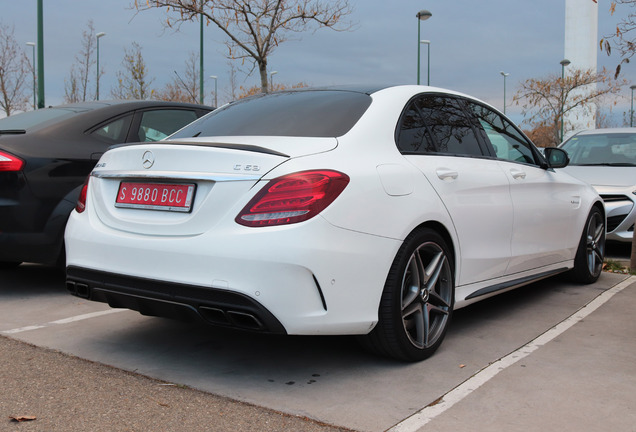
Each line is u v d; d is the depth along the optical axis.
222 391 2.86
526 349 3.51
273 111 3.60
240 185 2.74
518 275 4.25
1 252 4.44
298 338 3.72
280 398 2.78
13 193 4.41
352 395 2.82
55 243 4.59
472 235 3.62
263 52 11.39
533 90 29.73
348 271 2.79
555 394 2.83
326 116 3.35
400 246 3.04
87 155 4.82
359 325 2.88
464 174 3.63
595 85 29.83
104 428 2.46
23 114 5.68
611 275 5.87
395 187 3.07
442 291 3.47
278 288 2.62
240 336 3.76
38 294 4.88
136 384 2.94
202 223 2.79
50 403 2.70
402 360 3.24
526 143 4.70
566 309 4.48
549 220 4.57
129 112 5.40
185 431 2.44
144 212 3.03
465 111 4.08
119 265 2.98
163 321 4.11
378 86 3.72
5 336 3.70
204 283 2.69
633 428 2.48
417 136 3.49
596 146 8.20
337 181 2.79
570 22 34.50
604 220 5.61
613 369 3.17
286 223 2.66
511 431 2.45
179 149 2.95
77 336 3.72
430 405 2.71
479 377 3.05
